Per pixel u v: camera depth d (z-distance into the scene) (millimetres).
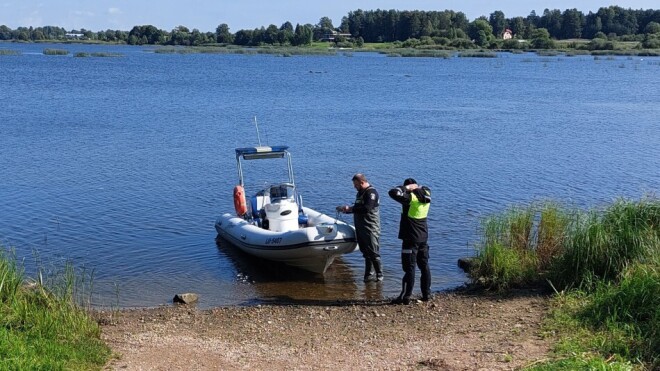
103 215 15273
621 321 7777
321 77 70562
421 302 9977
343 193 18078
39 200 16453
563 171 21375
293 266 12055
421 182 19500
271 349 8094
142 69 80750
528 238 11133
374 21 187500
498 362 7199
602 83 65250
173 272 11734
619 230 9758
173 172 20297
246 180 19500
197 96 47000
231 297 10570
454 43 161750
